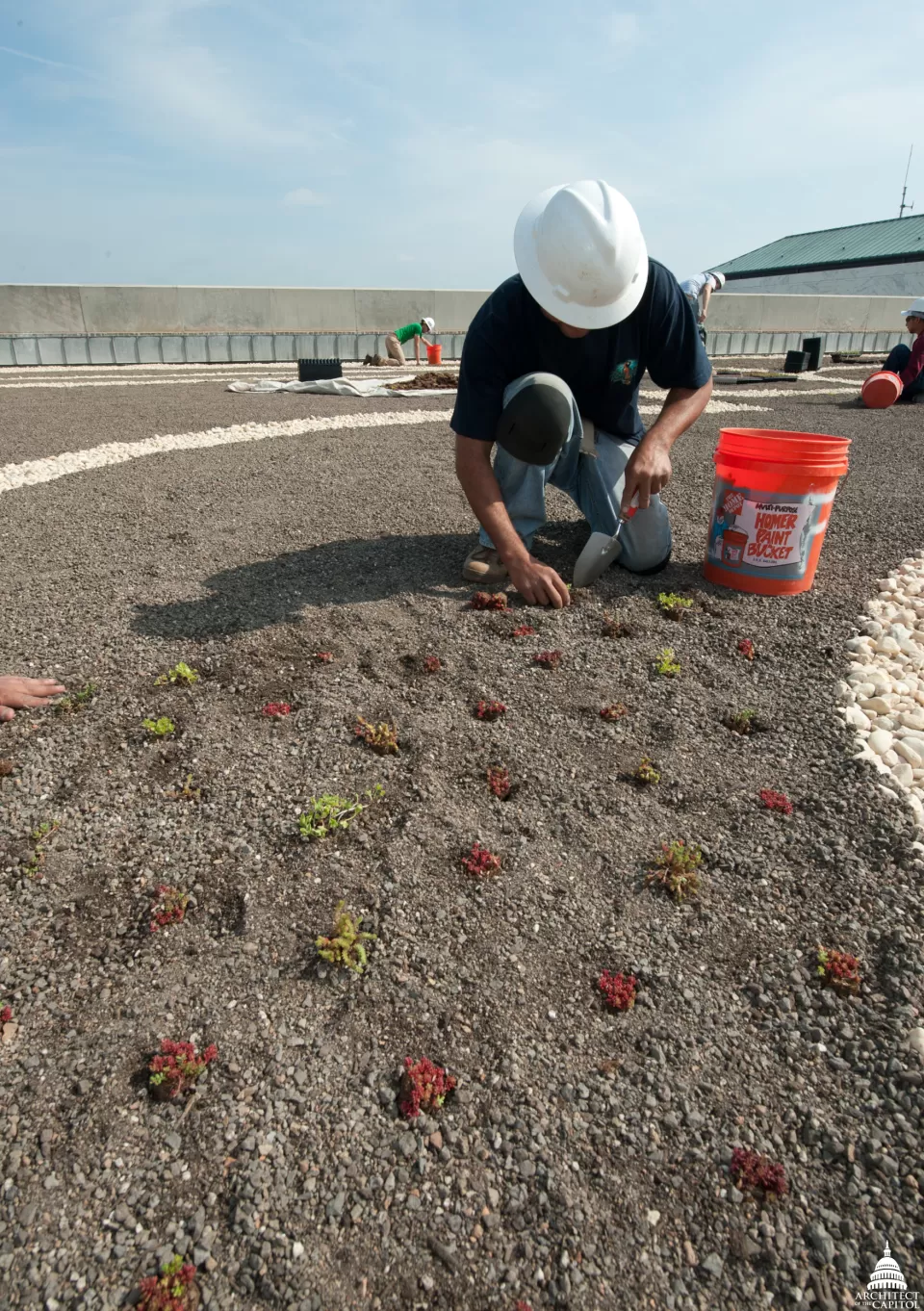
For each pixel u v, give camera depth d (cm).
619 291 272
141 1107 153
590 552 342
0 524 457
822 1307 126
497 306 298
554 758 245
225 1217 137
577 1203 139
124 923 190
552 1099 155
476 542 416
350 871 204
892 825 217
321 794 228
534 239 278
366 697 270
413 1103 152
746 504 336
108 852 209
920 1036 164
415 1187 141
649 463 304
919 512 484
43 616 332
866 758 242
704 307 1441
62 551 411
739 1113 153
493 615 324
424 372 1362
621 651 301
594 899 198
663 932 190
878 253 3400
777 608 338
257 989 175
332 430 778
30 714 264
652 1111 154
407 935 187
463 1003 173
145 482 548
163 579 368
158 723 253
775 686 282
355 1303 126
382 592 348
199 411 903
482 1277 130
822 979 178
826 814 222
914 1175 143
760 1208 139
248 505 489
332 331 2062
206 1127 150
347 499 505
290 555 397
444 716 262
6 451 659
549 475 363
